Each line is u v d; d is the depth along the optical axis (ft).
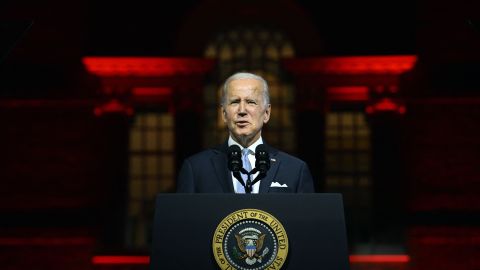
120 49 121.70
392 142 118.32
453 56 119.14
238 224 19.61
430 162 118.62
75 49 121.49
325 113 120.37
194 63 119.75
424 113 119.34
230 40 126.72
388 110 118.21
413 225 117.29
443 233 116.67
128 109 120.88
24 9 121.60
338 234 19.65
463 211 117.08
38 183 119.55
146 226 122.72
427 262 115.75
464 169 118.01
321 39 121.90
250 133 24.30
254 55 126.72
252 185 23.48
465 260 115.96
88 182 119.55
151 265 19.29
